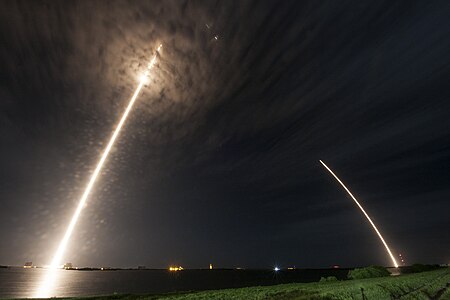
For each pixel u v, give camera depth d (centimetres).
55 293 8931
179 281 16300
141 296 3481
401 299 3072
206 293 3472
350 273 6412
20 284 12862
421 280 4641
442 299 3042
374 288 3350
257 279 16675
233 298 3011
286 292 3322
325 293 3047
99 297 3484
